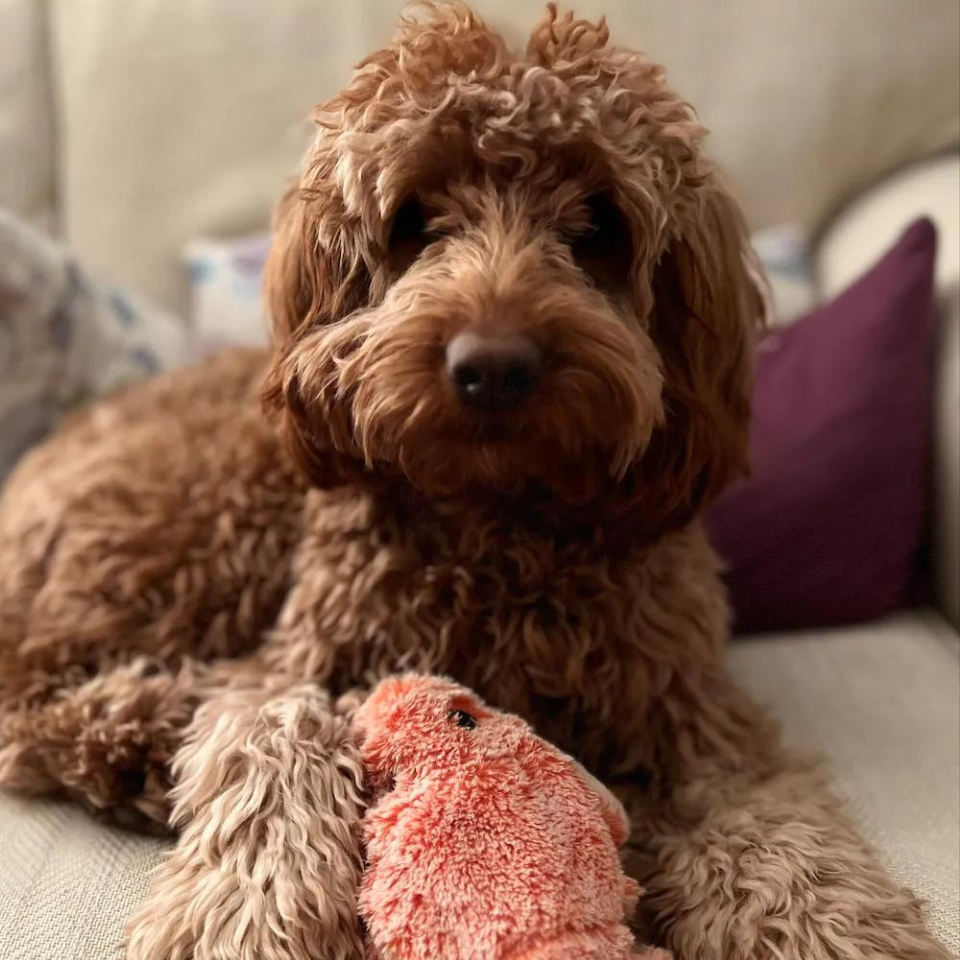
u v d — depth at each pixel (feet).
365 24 2.31
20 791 1.34
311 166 1.32
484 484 1.28
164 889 1.08
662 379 1.24
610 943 0.91
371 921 0.95
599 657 1.34
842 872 1.11
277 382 1.34
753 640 1.76
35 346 2.00
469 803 0.96
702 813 1.25
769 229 2.32
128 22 2.35
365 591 1.34
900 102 2.27
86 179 2.38
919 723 1.45
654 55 2.27
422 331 1.10
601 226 1.28
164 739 1.30
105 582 1.50
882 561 1.74
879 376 1.75
